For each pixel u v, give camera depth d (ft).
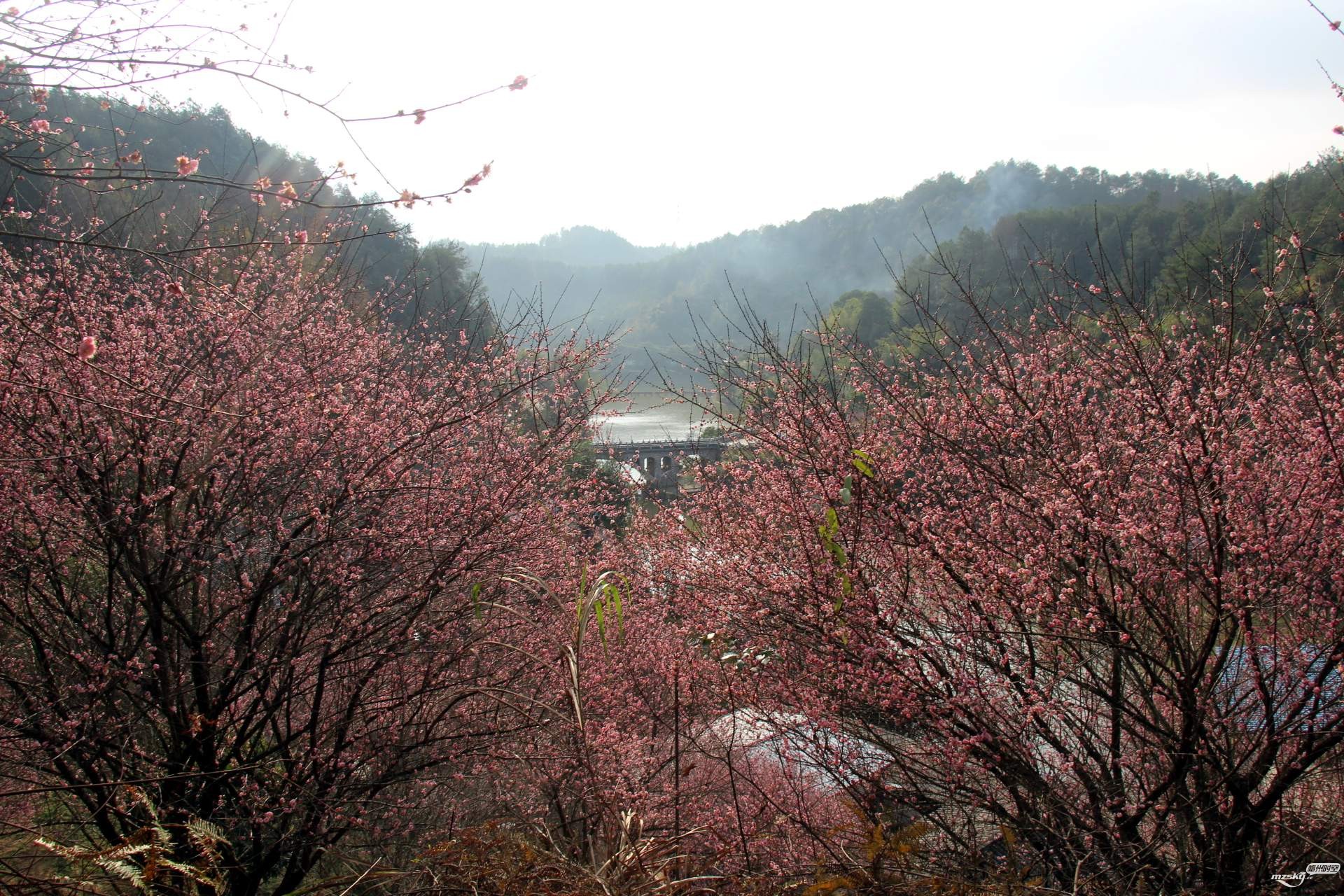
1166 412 10.30
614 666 18.54
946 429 13.15
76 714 12.05
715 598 15.15
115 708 13.10
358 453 14.02
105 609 14.58
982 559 11.24
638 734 18.33
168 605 13.00
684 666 15.90
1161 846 11.11
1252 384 11.91
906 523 12.02
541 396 18.16
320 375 14.16
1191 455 9.96
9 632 13.67
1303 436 10.42
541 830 12.53
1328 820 10.58
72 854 8.83
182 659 14.01
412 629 14.44
